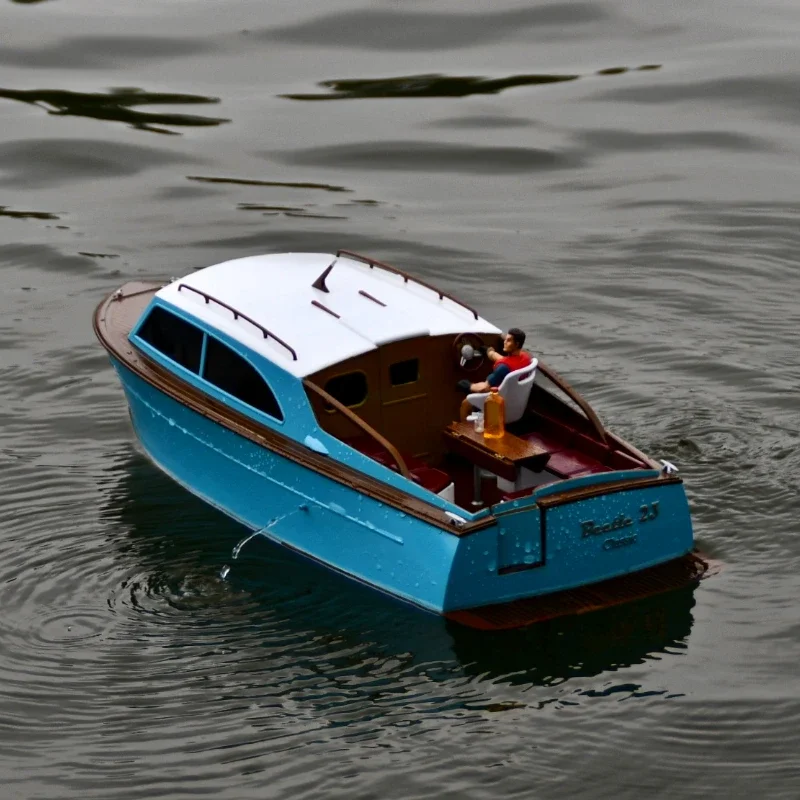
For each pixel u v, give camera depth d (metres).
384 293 27.44
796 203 42.34
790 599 24.31
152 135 47.22
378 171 45.22
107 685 22.42
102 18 57.25
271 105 49.81
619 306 36.31
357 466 24.73
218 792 20.09
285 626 23.91
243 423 26.22
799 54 53.28
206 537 26.70
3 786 20.25
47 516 27.42
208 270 28.55
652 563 25.14
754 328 35.03
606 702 21.88
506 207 42.66
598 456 25.86
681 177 44.47
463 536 22.95
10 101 49.44
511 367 25.16
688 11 58.00
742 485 27.81
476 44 55.16
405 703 21.97
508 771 20.39
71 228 40.97
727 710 21.64
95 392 32.44
